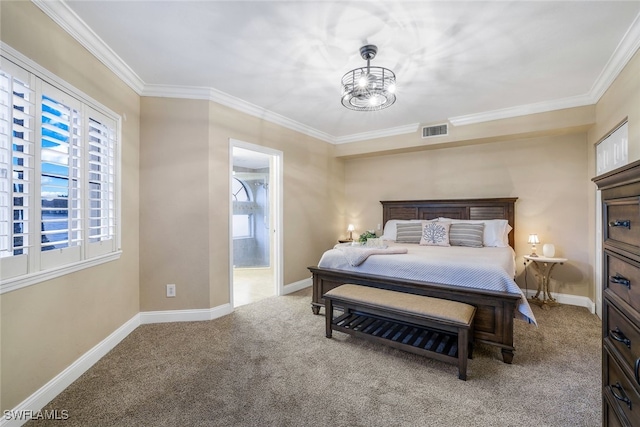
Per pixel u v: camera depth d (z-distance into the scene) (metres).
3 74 1.51
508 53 2.40
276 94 3.28
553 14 1.92
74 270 2.05
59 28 1.91
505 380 2.04
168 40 2.24
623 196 1.02
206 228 3.17
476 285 2.49
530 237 3.82
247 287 4.64
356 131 4.83
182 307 3.12
